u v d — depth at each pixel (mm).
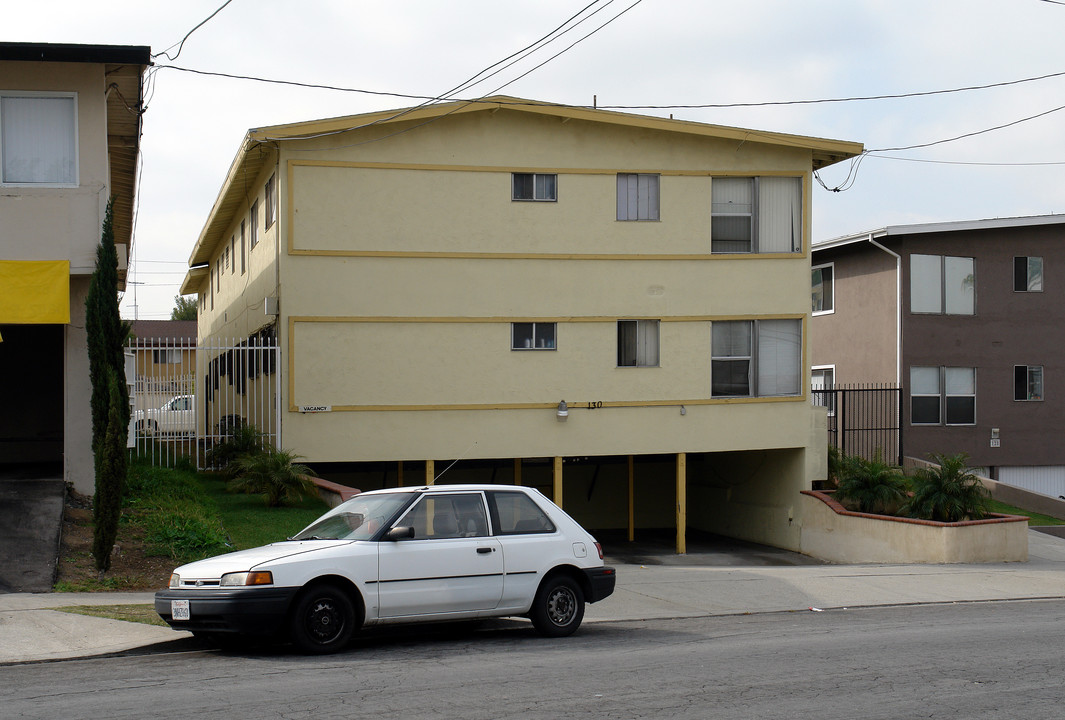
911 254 27625
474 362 20688
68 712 7199
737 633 11320
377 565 9602
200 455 22312
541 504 10852
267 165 21547
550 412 21078
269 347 20047
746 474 24469
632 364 21625
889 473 21281
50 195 15305
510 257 20859
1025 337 28406
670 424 21688
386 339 20234
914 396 27516
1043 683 8609
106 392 13781
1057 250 28734
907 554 19578
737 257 22000
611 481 26422
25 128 15445
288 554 9375
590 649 9992
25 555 13375
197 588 9203
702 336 21859
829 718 7332
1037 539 22078
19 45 14984
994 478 28156
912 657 9750
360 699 7645
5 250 15133
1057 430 28562
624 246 21453
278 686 8070
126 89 16984
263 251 22219
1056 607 14234
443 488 10375
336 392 19969
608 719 7168
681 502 22094
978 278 28172
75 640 9766
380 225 20203
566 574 10797
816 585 15719
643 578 16297
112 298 14016
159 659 9266
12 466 20125
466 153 20641
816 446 22484
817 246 30094
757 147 22094
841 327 29938
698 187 21828
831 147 22078
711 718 7258
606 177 21344
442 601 9891
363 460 20078
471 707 7445
